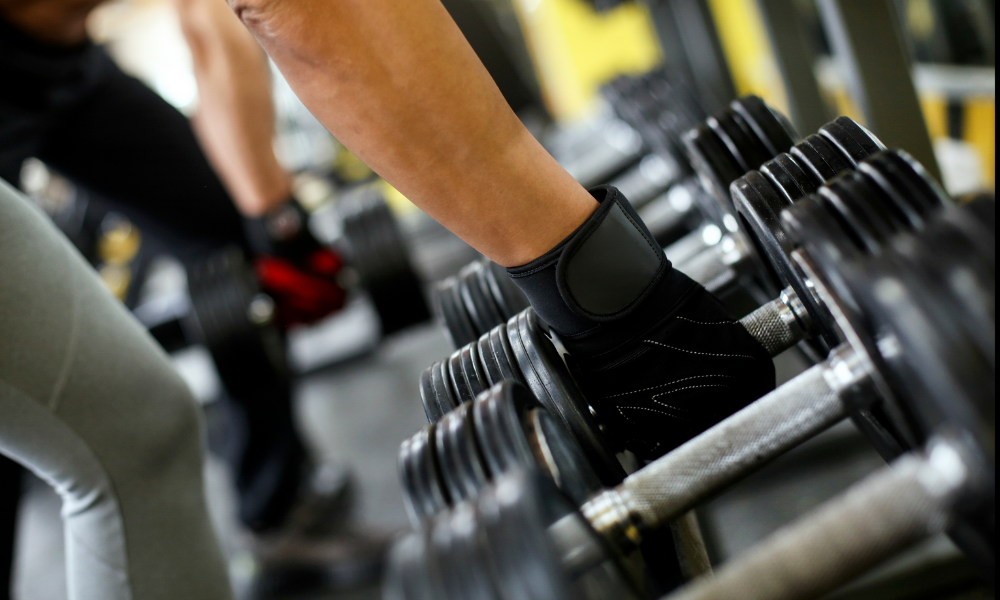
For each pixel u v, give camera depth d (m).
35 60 1.42
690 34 2.61
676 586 0.59
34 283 0.72
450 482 0.51
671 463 0.52
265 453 1.76
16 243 0.72
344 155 4.91
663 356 0.63
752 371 0.64
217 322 1.70
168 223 1.83
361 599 1.66
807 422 0.50
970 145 2.20
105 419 0.76
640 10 3.89
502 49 2.92
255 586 1.81
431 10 0.50
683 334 0.63
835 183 0.46
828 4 1.21
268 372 1.74
